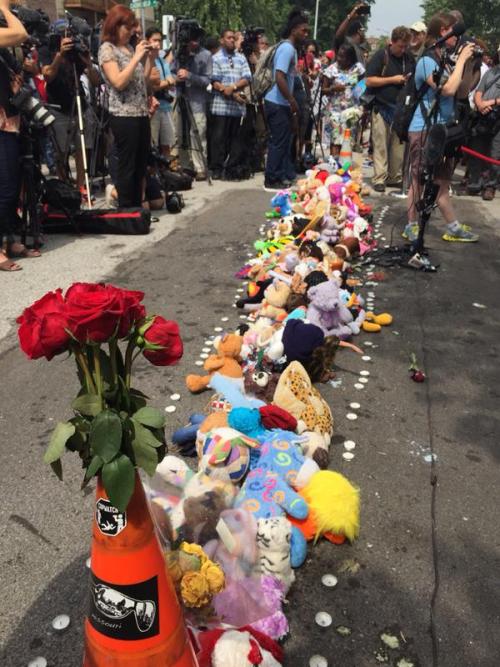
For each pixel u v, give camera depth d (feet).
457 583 6.56
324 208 16.83
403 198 25.55
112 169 21.88
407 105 17.37
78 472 8.20
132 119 19.71
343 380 10.85
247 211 23.36
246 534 6.05
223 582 5.45
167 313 13.66
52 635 5.84
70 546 6.93
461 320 13.84
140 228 19.88
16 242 17.79
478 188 27.40
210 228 20.92
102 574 4.39
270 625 5.66
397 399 10.32
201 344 12.14
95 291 4.12
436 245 19.49
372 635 5.90
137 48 18.78
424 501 7.82
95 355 4.06
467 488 8.11
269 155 26.96
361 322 12.93
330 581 6.48
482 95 25.64
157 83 24.81
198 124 28.84
